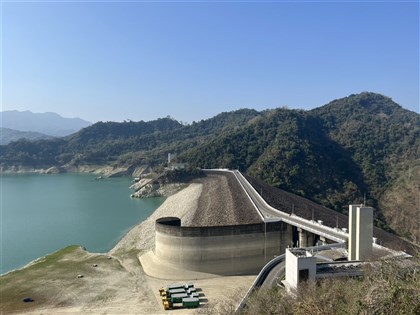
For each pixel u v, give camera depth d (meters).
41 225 115.81
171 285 64.69
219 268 71.44
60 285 66.00
